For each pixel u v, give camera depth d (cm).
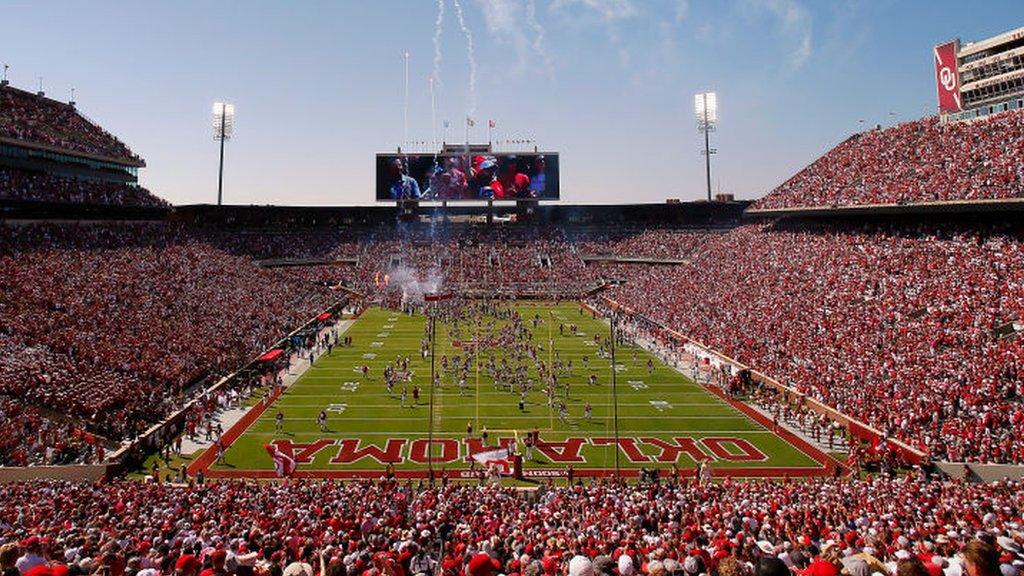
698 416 3472
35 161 6056
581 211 10094
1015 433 2508
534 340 5591
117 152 7175
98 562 744
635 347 5344
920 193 4784
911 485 2012
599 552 923
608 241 9506
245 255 8538
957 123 5475
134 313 4447
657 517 1588
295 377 4356
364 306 7506
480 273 8669
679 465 2769
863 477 2561
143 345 3909
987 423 2592
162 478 2619
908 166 5344
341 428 3272
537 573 712
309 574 664
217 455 2861
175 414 3189
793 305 4822
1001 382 2833
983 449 2445
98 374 3325
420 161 8825
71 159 6500
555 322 6500
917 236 4938
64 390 3041
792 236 6438
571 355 5034
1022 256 3897
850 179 5903
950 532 1105
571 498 1961
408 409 3612
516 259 9094
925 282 4162
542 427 3297
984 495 1781
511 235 9750
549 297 8212
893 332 3719
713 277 6575
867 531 1302
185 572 661
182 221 9175
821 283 4981
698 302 5959
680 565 737
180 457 2864
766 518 1464
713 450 2952
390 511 1719
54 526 1325
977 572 416
